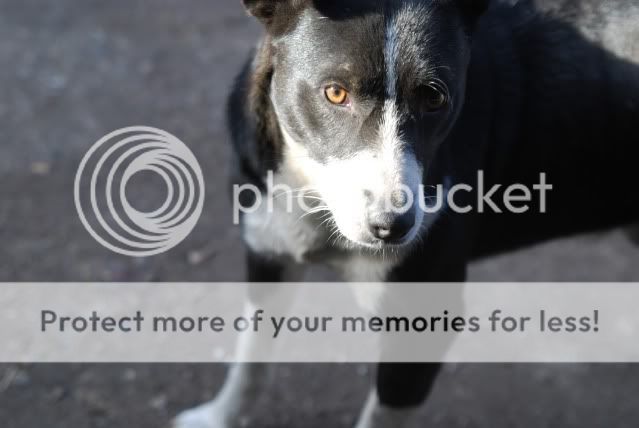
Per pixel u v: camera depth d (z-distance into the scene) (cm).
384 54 102
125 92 180
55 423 126
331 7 104
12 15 206
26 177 157
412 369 115
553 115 116
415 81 102
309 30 104
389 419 117
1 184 156
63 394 129
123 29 203
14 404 127
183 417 126
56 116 171
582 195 120
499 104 114
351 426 128
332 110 104
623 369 136
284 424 128
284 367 134
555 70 116
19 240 147
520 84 115
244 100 112
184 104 177
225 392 127
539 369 136
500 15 117
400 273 111
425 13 104
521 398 132
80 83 182
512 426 129
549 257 151
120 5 214
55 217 151
